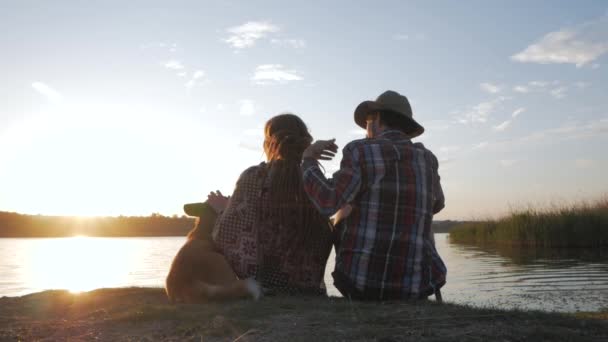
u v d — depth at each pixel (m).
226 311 3.30
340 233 3.89
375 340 2.69
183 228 87.12
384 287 3.57
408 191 3.61
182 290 3.80
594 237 22.83
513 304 9.19
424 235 3.70
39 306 4.18
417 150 3.73
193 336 2.88
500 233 27.78
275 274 3.89
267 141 4.03
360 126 4.14
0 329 3.32
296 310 3.31
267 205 3.86
